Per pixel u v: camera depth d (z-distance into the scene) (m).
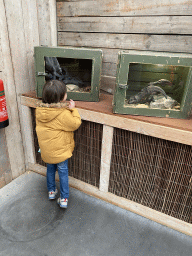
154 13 1.60
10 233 1.55
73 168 2.01
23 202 1.84
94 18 1.83
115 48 1.85
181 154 1.44
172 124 1.37
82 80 1.72
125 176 1.75
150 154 1.56
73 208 1.81
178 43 1.60
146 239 1.57
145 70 1.40
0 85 1.52
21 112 1.99
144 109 1.47
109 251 1.46
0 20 1.58
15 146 2.03
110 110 1.56
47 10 1.87
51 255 1.41
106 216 1.75
